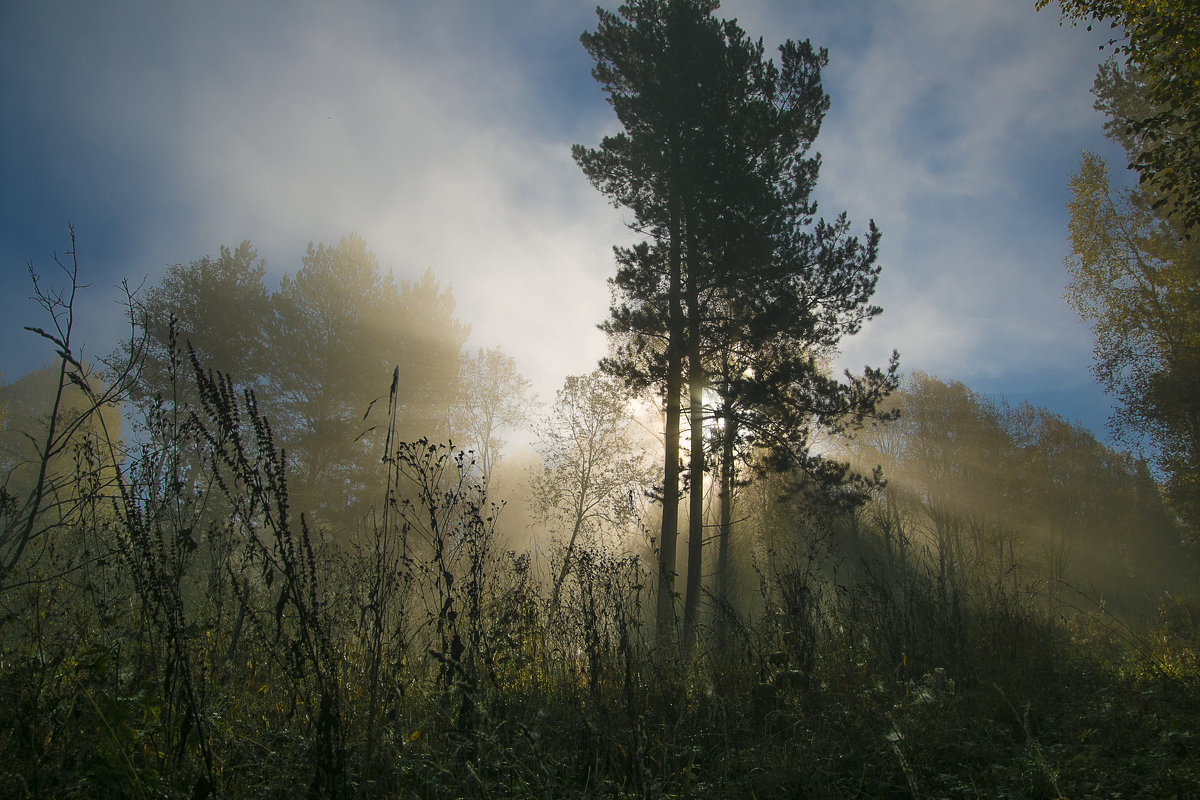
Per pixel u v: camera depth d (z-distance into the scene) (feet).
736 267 51.65
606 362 54.24
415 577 14.60
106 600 13.92
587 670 17.25
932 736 14.84
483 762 11.41
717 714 15.47
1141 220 69.51
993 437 130.21
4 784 8.79
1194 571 91.71
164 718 10.50
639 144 53.62
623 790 11.37
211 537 14.55
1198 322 66.54
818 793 12.24
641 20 56.18
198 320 78.28
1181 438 70.38
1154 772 12.39
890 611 23.36
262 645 12.21
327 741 9.76
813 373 52.60
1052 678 22.67
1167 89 27.78
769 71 54.70
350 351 85.10
